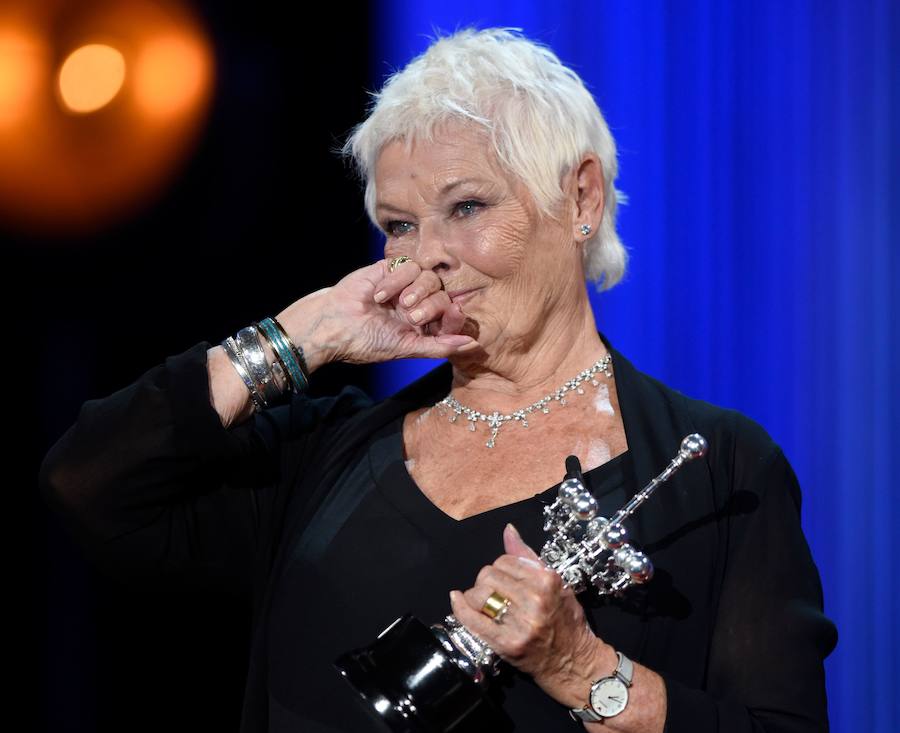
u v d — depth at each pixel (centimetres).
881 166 1102
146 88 1160
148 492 552
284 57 1165
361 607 527
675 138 1131
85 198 1176
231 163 1176
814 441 1122
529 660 456
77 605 1241
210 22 1154
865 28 1102
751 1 1117
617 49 1134
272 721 546
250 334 556
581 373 556
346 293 554
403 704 461
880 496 1116
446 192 528
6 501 1222
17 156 1156
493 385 558
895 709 1126
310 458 602
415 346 537
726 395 1130
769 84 1117
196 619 1253
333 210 1183
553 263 542
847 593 1127
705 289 1128
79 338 1205
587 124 552
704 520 508
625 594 498
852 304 1112
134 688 1248
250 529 591
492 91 530
